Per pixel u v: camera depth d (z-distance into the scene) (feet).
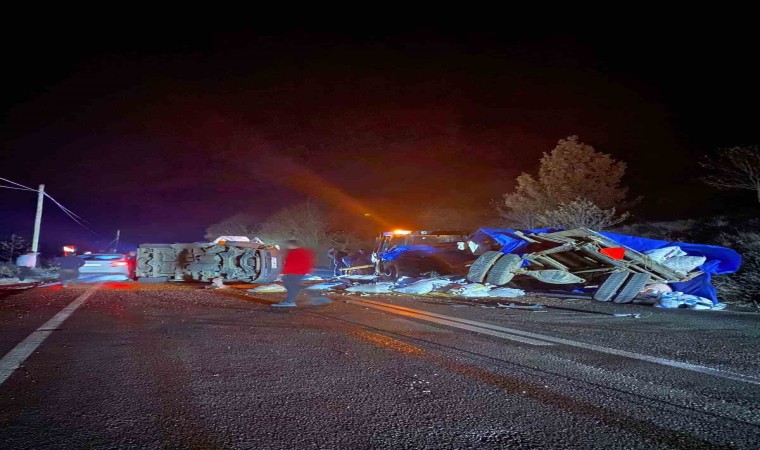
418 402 16.87
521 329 29.68
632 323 31.83
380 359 22.47
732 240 59.41
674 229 75.77
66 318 34.19
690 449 13.25
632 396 17.43
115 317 34.63
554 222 69.05
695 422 15.11
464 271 60.54
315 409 16.22
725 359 22.45
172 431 14.47
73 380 19.29
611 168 76.13
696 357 22.80
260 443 13.69
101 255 78.84
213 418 15.46
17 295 50.03
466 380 19.29
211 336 27.66
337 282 64.18
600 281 48.75
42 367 21.17
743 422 15.11
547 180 76.33
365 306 40.19
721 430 14.51
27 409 16.20
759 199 64.44
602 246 42.04
